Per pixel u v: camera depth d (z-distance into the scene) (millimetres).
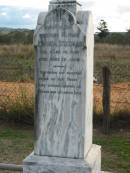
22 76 10445
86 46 3264
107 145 5258
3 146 5156
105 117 5797
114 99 7543
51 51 3336
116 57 18828
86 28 3268
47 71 3359
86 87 3316
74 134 3328
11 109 6398
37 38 3348
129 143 5355
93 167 3346
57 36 3312
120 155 4855
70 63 3305
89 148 3521
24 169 3377
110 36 28125
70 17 3273
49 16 3318
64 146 3352
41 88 3381
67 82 3322
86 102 3332
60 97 3342
